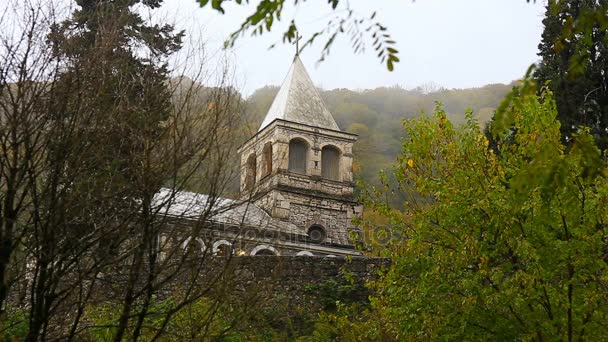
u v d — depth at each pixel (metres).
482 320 12.12
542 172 5.51
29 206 10.80
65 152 10.16
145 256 11.25
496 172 13.27
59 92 10.49
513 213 11.59
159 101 10.98
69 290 10.16
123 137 10.50
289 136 43.78
